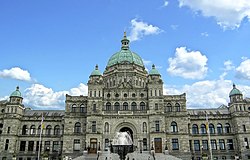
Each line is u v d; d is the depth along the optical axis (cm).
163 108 7519
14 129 7981
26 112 8981
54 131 8431
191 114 8725
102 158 5975
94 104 7625
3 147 7744
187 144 7469
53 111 9194
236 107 8144
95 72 8162
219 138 8188
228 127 8331
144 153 6769
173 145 7506
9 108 8150
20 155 8025
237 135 7919
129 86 8156
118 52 9819
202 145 8150
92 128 7356
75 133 7612
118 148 4169
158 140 7238
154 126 7375
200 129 8356
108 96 7938
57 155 8038
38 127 8425
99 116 7462
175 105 7994
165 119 7756
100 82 7869
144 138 7356
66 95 8075
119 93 7956
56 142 8288
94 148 7156
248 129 7850
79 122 7788
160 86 7762
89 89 7781
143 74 9256
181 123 7706
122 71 8994
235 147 8025
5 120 8012
